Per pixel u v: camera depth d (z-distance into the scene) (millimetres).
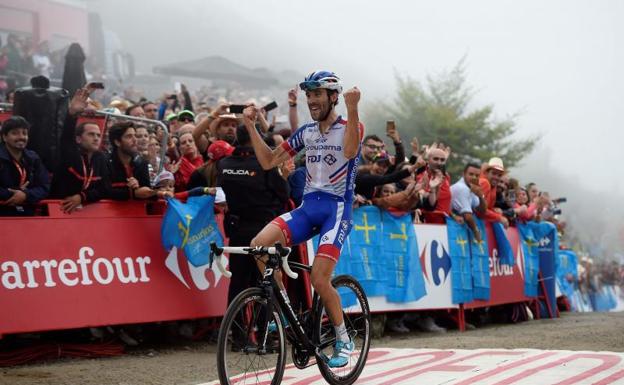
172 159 6922
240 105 5418
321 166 4059
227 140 6230
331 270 3977
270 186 5504
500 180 9000
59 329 4930
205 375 4621
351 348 4035
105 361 5117
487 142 22719
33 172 5098
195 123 7402
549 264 9961
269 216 5488
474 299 7895
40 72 12438
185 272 5617
